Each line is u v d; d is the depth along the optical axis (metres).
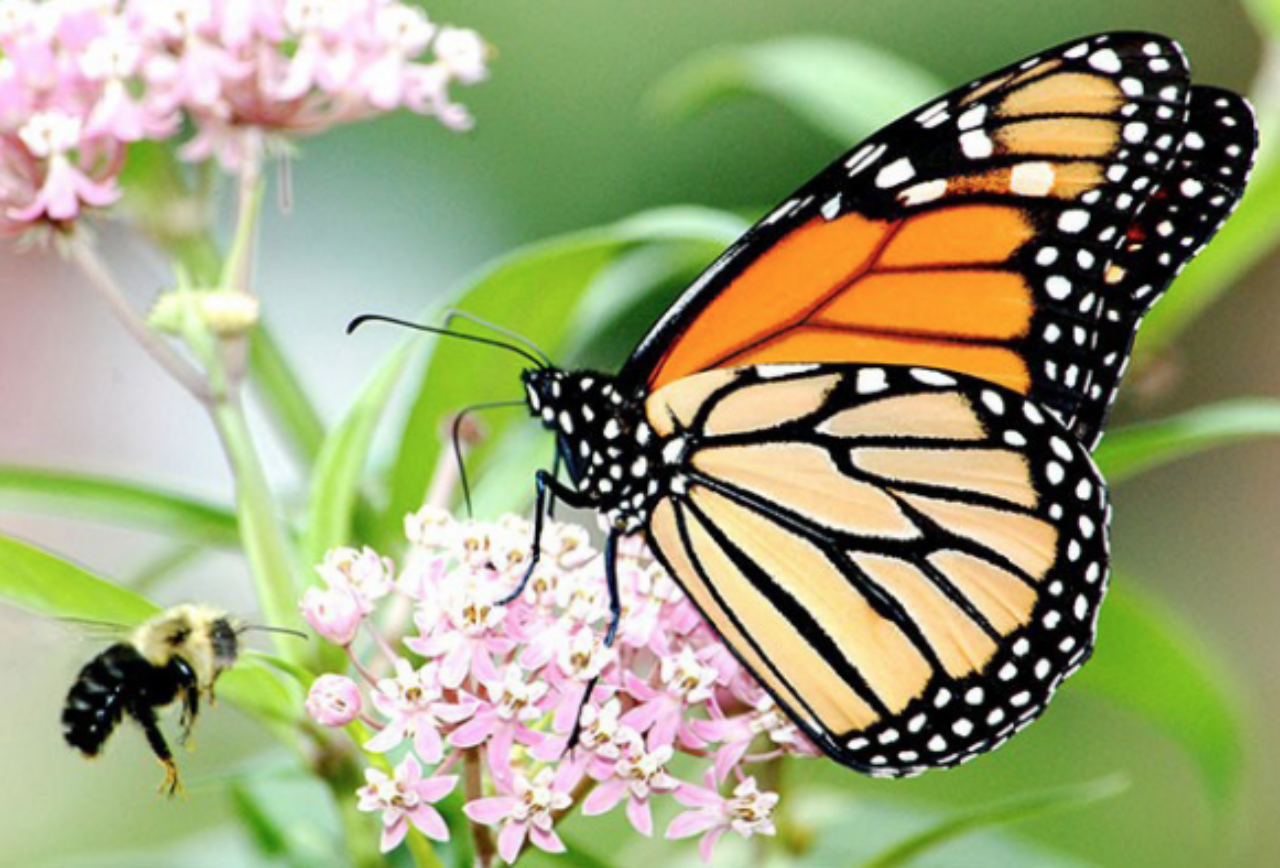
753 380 0.70
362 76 0.73
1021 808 0.71
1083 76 0.69
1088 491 0.70
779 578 0.70
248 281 0.73
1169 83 0.69
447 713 0.69
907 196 0.70
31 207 0.72
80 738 0.71
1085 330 0.70
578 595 0.70
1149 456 0.73
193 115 0.73
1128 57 0.69
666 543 0.70
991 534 0.70
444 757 0.70
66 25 0.72
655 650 0.70
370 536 0.73
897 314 0.70
